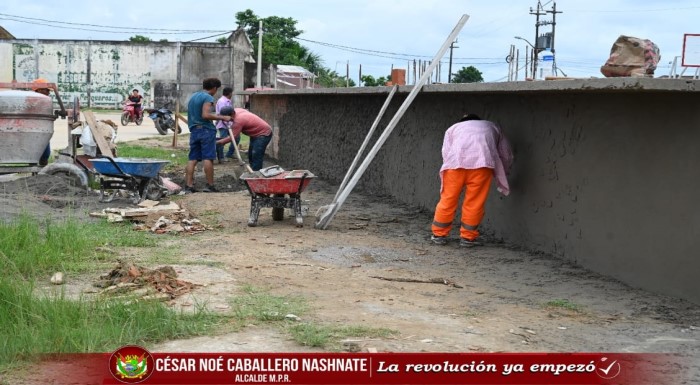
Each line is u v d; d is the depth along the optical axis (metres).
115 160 11.56
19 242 7.73
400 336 5.59
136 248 8.65
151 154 20.11
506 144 9.58
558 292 7.38
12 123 12.40
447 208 9.55
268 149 22.34
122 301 5.88
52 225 8.84
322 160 17.42
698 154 6.77
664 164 7.21
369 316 6.12
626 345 5.70
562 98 8.90
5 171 12.59
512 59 10.12
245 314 5.99
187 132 31.23
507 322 6.20
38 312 5.57
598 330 6.09
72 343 5.09
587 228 8.40
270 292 6.82
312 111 18.27
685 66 7.39
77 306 5.71
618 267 7.86
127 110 35.94
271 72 57.53
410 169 12.98
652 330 6.12
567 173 8.79
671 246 7.13
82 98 57.34
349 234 10.13
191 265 7.80
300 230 10.25
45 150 13.24
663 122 7.22
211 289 6.81
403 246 9.48
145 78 57.25
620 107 7.84
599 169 8.20
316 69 69.94
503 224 10.23
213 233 9.82
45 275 7.20
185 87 57.34
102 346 5.17
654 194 7.35
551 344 5.64
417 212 12.23
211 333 5.52
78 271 7.38
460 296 7.11
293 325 5.74
